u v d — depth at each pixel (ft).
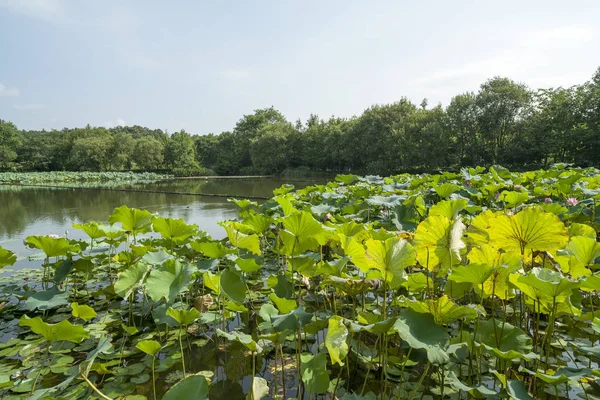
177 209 40.24
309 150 146.92
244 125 193.36
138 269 9.26
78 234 26.14
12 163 176.76
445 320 5.74
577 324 9.34
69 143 182.29
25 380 7.40
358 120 127.65
